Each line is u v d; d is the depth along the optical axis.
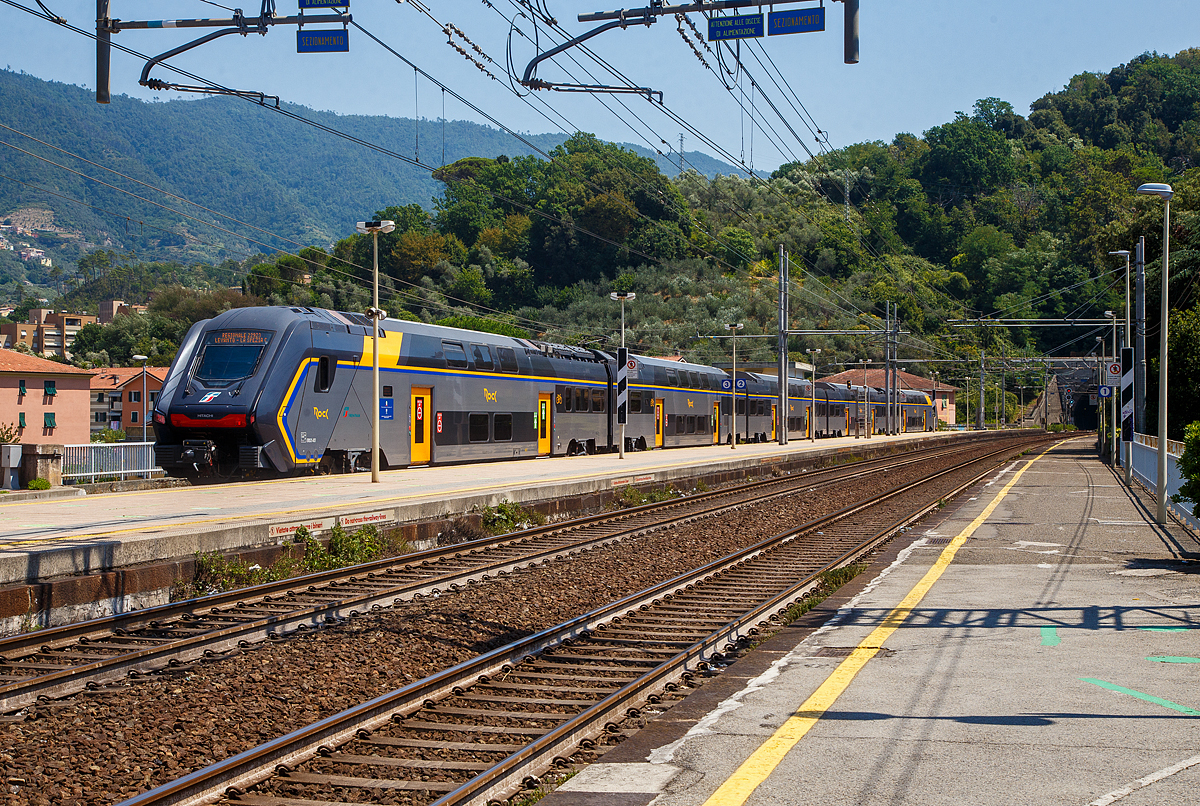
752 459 39.47
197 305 126.38
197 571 13.59
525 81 14.79
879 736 6.57
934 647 9.40
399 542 17.89
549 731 7.30
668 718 7.23
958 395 132.12
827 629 10.45
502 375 35.09
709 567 15.16
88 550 12.12
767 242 130.38
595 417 42.91
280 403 24.31
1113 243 67.62
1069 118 186.12
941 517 23.17
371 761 6.58
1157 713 7.07
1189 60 195.38
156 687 8.23
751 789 5.56
